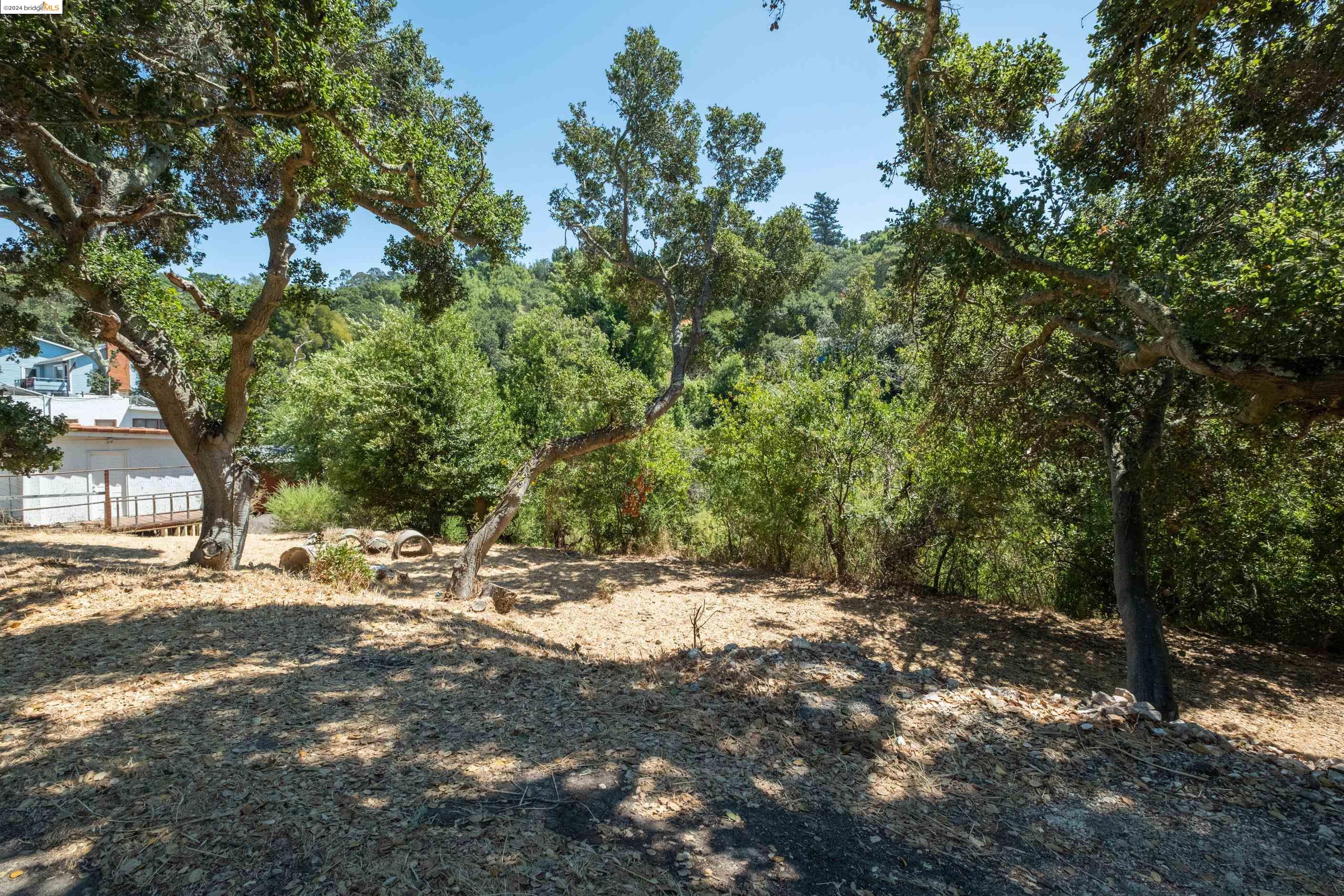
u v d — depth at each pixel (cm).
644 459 1578
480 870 246
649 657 683
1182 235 697
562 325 2581
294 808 285
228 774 315
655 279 1327
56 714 390
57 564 884
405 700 435
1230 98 579
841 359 1379
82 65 618
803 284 1395
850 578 1280
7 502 1562
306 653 538
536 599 1049
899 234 819
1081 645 908
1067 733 425
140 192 939
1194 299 538
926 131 738
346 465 1794
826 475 1277
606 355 2670
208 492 983
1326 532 905
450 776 325
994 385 853
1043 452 911
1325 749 583
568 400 1742
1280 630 1001
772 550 1413
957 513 1132
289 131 786
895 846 289
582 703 451
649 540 1631
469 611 820
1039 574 1181
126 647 531
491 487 1781
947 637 914
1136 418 757
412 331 1830
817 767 367
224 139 924
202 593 750
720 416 1589
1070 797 344
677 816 301
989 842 297
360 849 256
